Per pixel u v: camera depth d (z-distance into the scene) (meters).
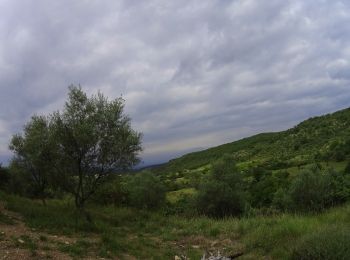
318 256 9.02
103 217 17.62
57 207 18.02
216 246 12.98
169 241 13.92
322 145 95.06
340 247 8.98
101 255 9.99
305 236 10.32
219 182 25.78
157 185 26.64
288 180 39.56
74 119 16.42
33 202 19.36
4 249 8.98
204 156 141.25
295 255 9.70
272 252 11.27
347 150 71.56
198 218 19.50
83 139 15.80
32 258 8.64
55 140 16.27
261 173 57.47
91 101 16.72
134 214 19.95
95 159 16.53
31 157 16.98
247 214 22.94
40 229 12.14
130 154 16.81
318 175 26.36
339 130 108.19
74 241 11.05
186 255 11.60
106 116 16.56
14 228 11.55
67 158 16.45
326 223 13.12
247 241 12.75
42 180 19.73
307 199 24.03
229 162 28.45
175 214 24.77
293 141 115.69
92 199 22.36
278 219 15.77
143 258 10.65
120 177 17.81
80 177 16.62
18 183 24.34
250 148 130.25
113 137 16.44
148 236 14.69
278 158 94.25
